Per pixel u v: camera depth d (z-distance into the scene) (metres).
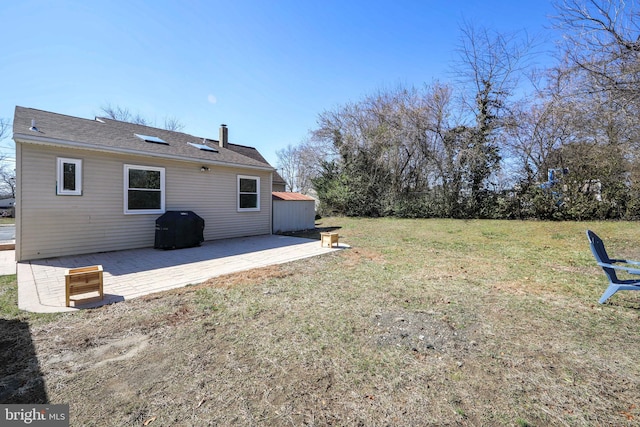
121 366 2.25
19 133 5.60
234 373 2.17
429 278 4.81
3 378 2.09
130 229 7.32
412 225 12.24
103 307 3.46
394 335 2.81
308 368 2.24
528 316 3.27
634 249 6.70
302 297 3.87
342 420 1.70
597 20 6.10
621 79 5.73
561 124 10.66
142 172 7.52
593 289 4.23
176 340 2.67
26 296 3.85
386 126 15.71
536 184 11.73
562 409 1.80
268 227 10.92
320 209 18.30
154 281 4.61
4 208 24.11
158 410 1.78
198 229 7.96
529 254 6.69
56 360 2.32
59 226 6.29
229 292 4.05
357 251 7.26
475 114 13.52
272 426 1.65
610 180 9.88
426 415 1.74
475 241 8.48
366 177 16.52
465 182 13.52
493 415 1.74
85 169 6.58
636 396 1.92
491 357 2.41
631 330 2.91
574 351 2.51
